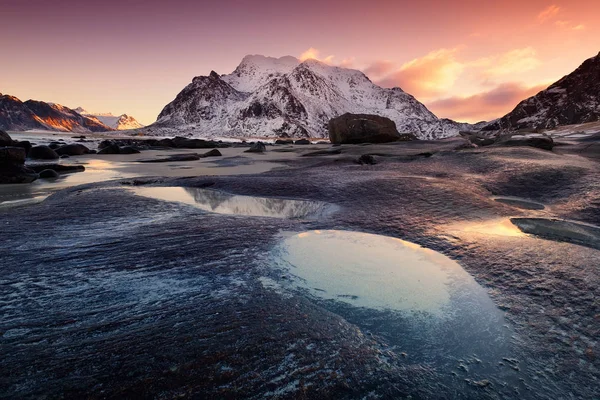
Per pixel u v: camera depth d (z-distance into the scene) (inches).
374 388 62.4
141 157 754.2
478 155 444.8
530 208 219.6
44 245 145.2
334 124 1339.8
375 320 86.8
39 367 64.8
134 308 90.5
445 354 73.7
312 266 123.0
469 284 108.8
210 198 262.1
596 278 112.2
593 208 208.7
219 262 126.3
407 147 861.2
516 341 78.7
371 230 171.8
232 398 58.1
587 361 71.6
